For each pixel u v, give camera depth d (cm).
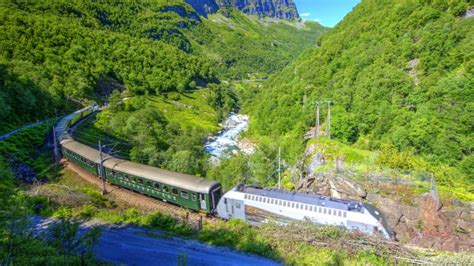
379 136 5584
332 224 2897
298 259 2400
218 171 6059
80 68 12700
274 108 10875
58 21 16138
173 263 2442
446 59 6331
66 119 7862
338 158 4438
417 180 3647
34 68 10512
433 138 4703
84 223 3128
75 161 5244
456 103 5153
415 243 3119
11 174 4484
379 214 2916
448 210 3262
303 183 4456
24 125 7094
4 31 12338
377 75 7062
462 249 3012
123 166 4356
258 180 5678
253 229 2994
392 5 10281
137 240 2814
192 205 3656
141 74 15938
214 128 12494
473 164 3988
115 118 8600
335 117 6278
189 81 17962
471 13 7600
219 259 2467
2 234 1895
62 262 1909
